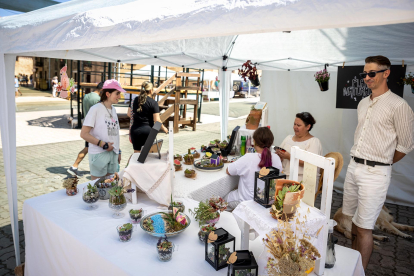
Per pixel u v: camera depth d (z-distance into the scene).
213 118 14.52
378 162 2.56
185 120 10.88
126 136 9.49
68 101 18.78
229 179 3.40
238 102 23.69
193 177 3.18
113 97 3.41
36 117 12.13
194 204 2.57
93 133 3.36
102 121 3.35
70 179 2.73
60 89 10.18
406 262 3.32
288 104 5.96
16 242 2.93
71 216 2.30
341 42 3.72
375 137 2.55
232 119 14.38
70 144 8.20
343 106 4.35
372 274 3.10
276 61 4.95
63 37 2.29
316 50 4.14
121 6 2.05
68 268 2.09
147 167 2.45
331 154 2.42
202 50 4.52
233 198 3.05
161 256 1.75
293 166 1.89
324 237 1.66
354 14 1.18
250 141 4.09
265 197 1.71
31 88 26.89
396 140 2.52
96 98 5.67
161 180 2.47
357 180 2.68
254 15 1.42
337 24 1.23
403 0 1.07
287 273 1.33
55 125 10.73
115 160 3.57
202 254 1.87
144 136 4.82
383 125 2.50
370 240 2.64
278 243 1.42
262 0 1.40
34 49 2.54
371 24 1.17
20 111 13.57
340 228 3.92
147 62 4.52
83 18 2.17
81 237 2.01
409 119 2.40
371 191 2.57
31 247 2.51
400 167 4.85
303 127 3.31
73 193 2.72
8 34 2.72
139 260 1.78
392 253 3.50
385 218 4.10
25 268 2.61
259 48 4.51
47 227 2.26
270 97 6.16
